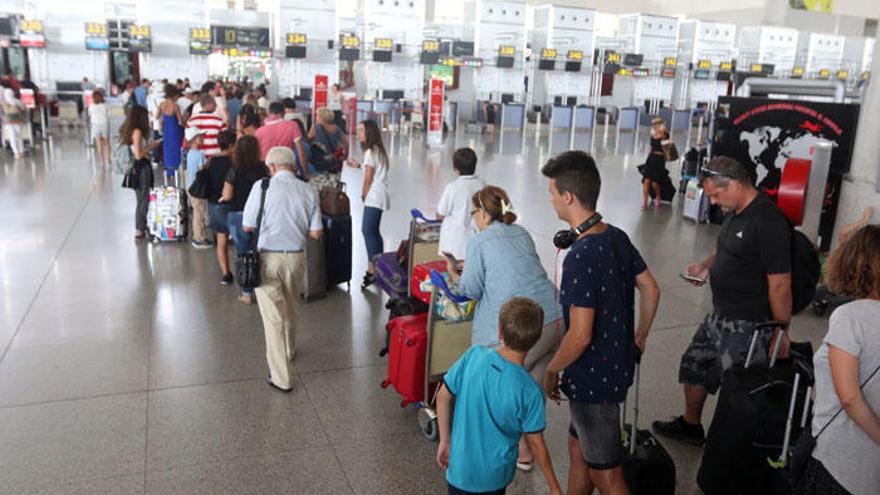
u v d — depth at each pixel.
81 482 3.26
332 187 6.12
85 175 11.69
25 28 18.88
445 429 2.57
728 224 3.37
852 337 2.03
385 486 3.33
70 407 3.97
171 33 20.38
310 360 4.73
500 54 23.83
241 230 5.54
